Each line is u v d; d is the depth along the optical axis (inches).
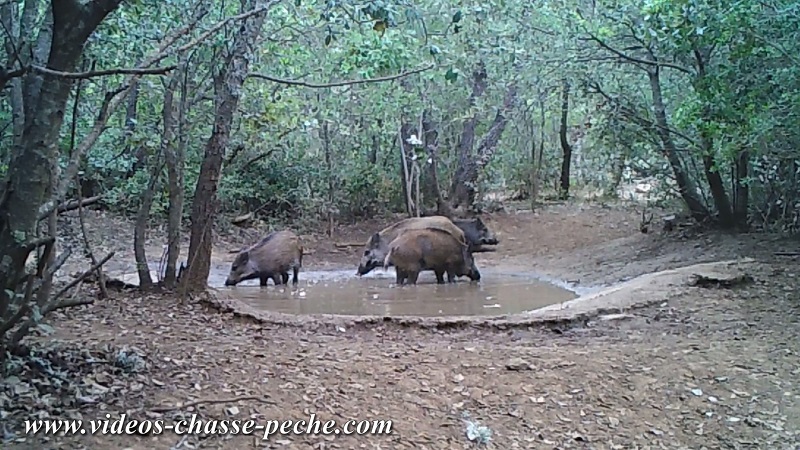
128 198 566.3
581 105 942.4
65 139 380.8
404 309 438.6
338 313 416.5
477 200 951.0
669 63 570.9
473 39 474.0
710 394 238.8
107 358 225.9
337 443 185.3
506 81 695.1
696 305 365.7
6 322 186.5
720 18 420.5
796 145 468.1
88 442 166.2
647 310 359.3
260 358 247.0
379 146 941.2
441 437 196.9
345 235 850.8
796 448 205.5
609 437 207.0
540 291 529.0
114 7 189.6
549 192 1106.7
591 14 606.2
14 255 184.1
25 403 180.2
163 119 377.4
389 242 619.8
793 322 331.3
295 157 842.8
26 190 187.2
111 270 512.7
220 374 224.4
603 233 800.9
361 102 759.1
